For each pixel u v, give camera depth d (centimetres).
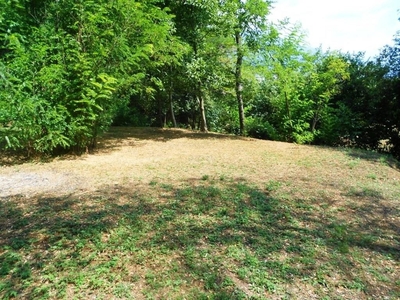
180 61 929
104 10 605
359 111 1007
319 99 1018
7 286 233
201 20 935
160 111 1361
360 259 287
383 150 995
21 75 552
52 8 612
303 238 318
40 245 292
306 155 748
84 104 620
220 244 300
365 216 392
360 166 657
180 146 838
